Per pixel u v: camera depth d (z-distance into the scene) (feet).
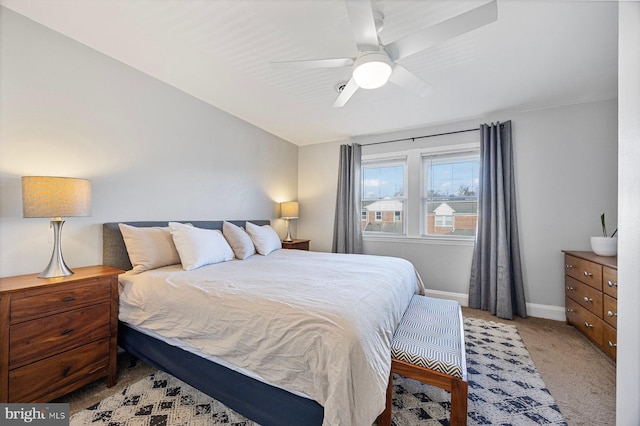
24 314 4.52
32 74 5.80
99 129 6.91
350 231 13.17
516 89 8.49
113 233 6.98
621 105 2.64
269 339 4.05
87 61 6.66
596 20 5.46
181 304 5.13
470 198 11.40
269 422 4.05
